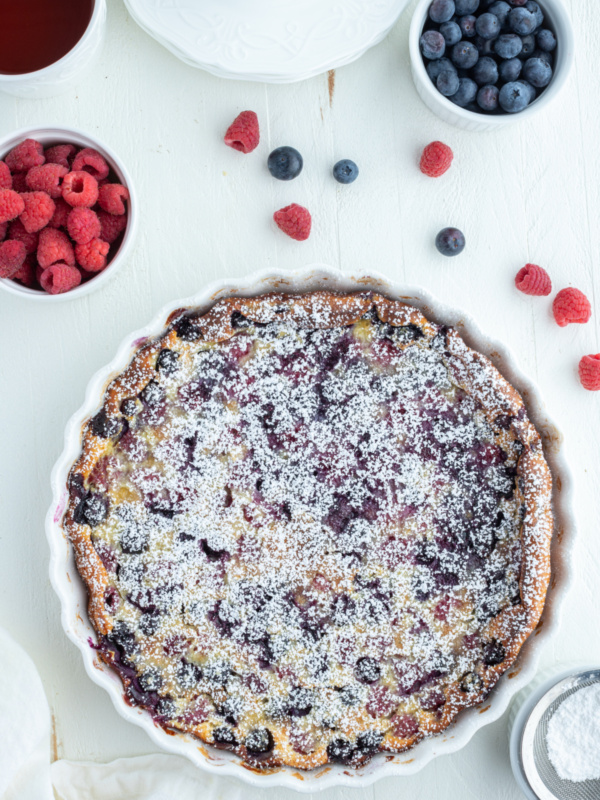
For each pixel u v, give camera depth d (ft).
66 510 2.01
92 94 2.17
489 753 2.15
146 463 2.04
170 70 2.17
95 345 2.16
